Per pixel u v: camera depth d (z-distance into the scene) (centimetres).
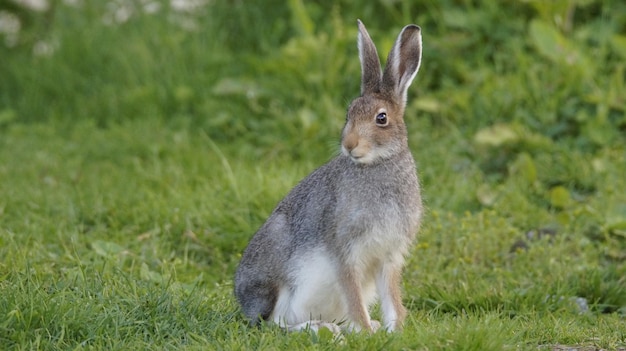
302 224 848
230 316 859
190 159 1385
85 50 1727
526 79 1459
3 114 1653
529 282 1044
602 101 1375
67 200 1227
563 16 1514
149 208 1195
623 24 1520
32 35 1842
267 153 1416
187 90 1570
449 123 1430
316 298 851
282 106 1507
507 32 1528
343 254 832
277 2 1706
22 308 795
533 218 1202
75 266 1009
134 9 1767
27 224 1134
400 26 1561
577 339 836
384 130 832
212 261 1111
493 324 817
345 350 746
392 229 834
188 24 1733
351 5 1638
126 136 1498
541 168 1326
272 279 860
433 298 991
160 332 805
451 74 1513
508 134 1359
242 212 1180
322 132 1430
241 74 1605
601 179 1288
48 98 1692
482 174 1332
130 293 874
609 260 1126
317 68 1520
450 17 1538
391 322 838
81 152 1470
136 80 1656
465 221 1155
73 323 788
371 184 830
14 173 1370
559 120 1400
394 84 856
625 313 996
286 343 769
